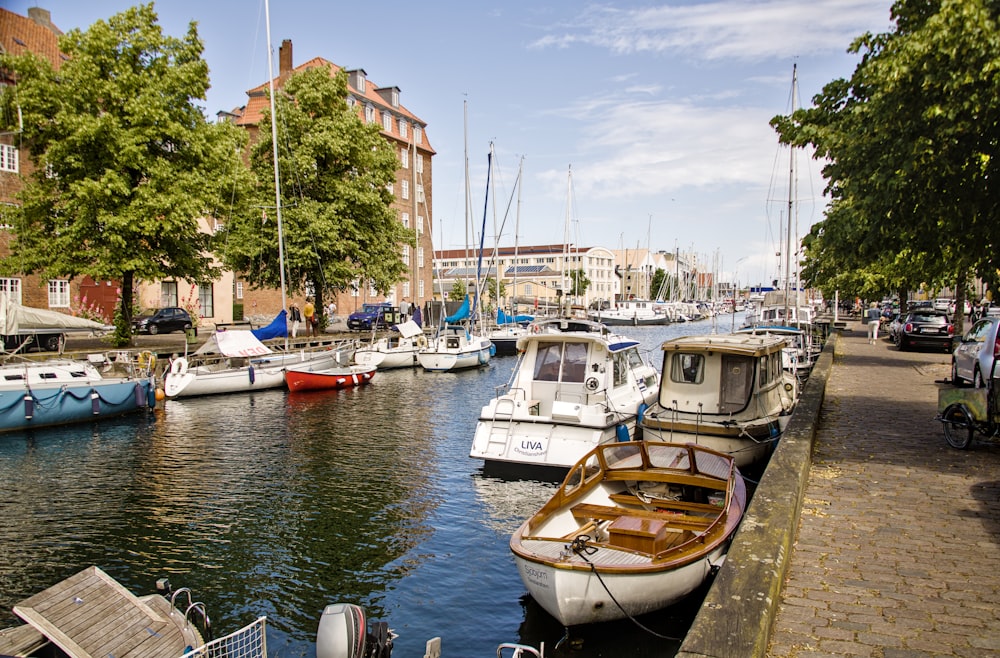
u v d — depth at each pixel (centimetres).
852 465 1012
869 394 1677
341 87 3897
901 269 2347
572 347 1711
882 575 636
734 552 606
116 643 634
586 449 1459
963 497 852
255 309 5559
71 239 2625
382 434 2053
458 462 1695
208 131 2973
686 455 1014
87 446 1894
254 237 3538
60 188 2745
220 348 2805
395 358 3850
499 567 1050
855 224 1058
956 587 609
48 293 3572
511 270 12375
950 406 1112
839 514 800
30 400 2053
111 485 1512
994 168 908
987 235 995
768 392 1555
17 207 2734
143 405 2375
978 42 774
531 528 856
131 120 2686
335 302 5691
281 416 2372
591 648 784
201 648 627
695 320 10769
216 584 1005
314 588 989
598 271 14475
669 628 789
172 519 1287
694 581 777
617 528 814
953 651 505
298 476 1573
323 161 3906
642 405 1666
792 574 643
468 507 1343
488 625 867
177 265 2967
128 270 2684
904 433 1225
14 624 890
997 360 1375
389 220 4088
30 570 1058
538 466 1493
